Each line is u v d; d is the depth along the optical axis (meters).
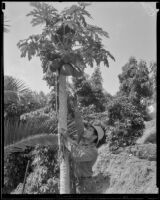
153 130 8.22
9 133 5.03
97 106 11.16
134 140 8.42
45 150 7.06
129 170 6.68
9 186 7.89
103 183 6.18
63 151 4.64
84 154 5.04
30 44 4.47
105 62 4.76
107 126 8.97
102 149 8.11
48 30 4.43
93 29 4.61
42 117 5.63
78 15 4.51
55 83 5.14
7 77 5.55
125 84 11.51
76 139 5.31
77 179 5.46
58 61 4.55
